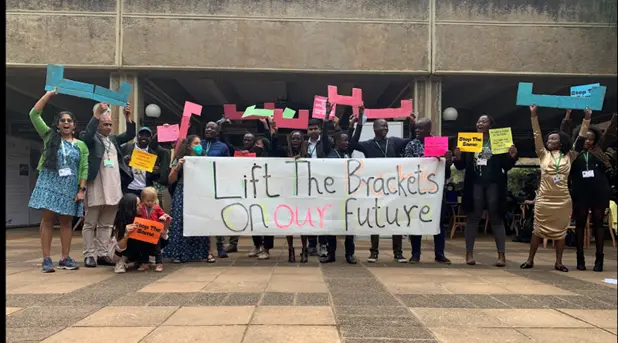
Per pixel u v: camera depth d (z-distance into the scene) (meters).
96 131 5.58
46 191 5.17
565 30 9.73
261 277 5.02
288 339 2.87
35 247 8.21
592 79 9.93
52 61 9.24
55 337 2.89
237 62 9.49
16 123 14.03
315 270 5.54
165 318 3.33
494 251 8.20
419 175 6.05
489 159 5.91
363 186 6.04
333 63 9.57
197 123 14.90
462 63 9.67
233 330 3.05
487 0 9.66
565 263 6.59
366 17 9.61
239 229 5.95
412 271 5.53
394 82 10.37
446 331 3.08
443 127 14.78
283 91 12.85
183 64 9.42
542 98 5.82
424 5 9.65
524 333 3.06
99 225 5.91
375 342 2.83
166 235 5.52
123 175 6.10
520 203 10.88
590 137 5.68
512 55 9.70
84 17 9.30
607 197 5.73
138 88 9.66
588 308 3.73
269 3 9.50
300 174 6.05
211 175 5.98
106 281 4.78
